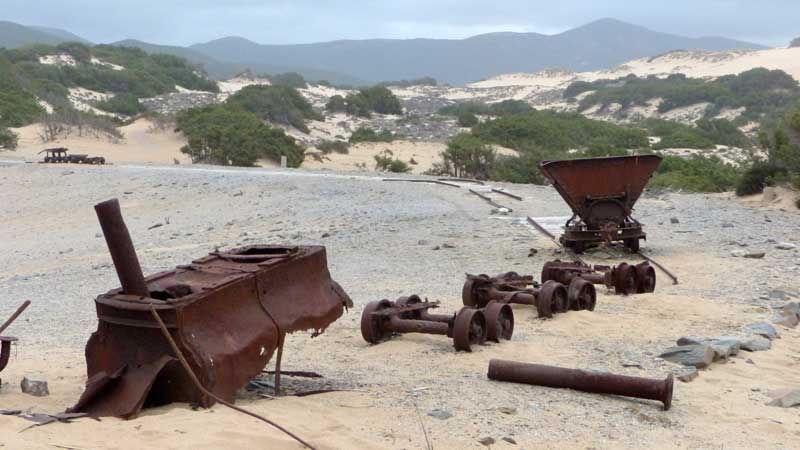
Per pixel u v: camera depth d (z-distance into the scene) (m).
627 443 6.29
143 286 6.56
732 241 17.92
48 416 6.07
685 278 13.97
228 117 69.31
